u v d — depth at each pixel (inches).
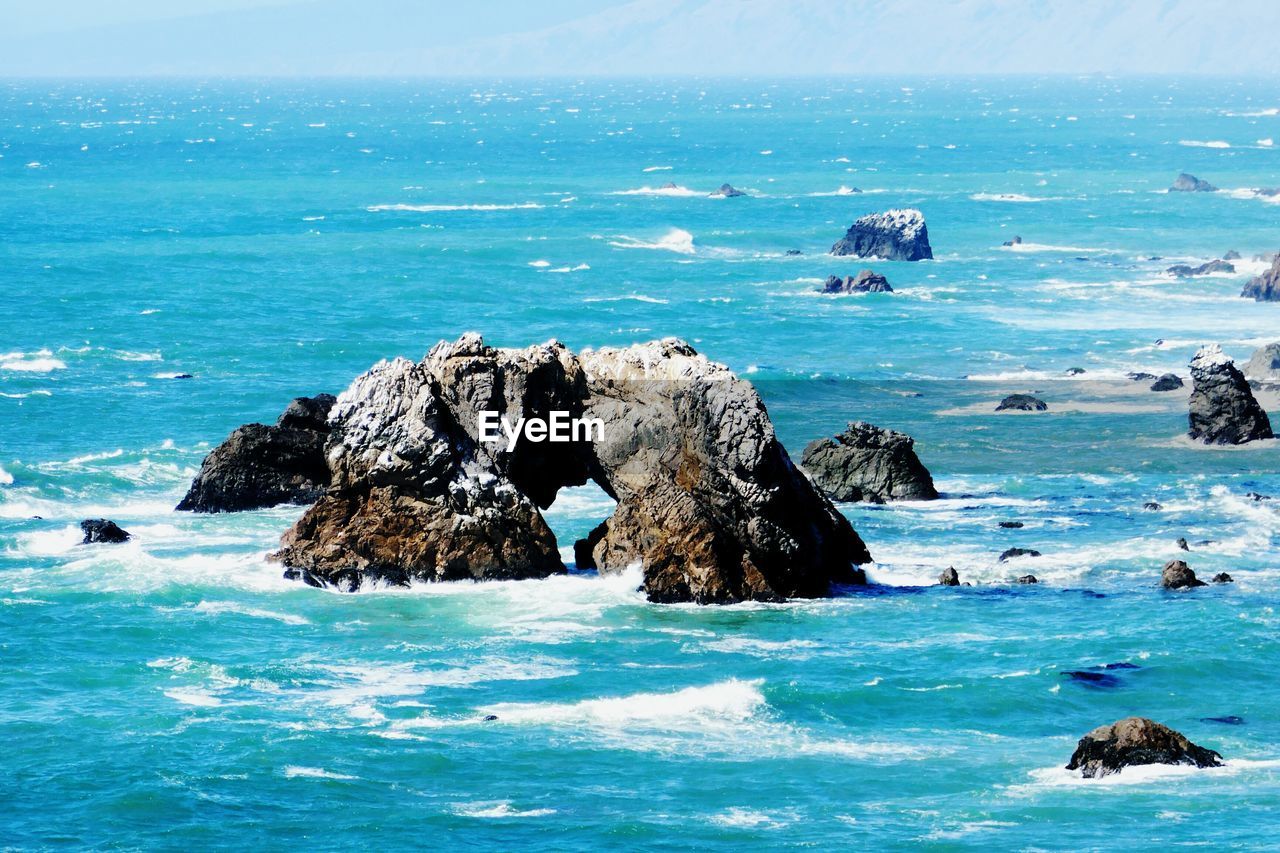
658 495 3449.8
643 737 2625.5
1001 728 2682.1
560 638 3147.1
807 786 2409.0
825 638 3147.1
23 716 2701.8
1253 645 3063.5
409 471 3506.4
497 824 2276.1
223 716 2711.6
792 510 3513.8
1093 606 3351.4
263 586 3489.2
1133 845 2135.8
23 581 3499.0
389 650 3078.2
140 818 2301.9
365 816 2309.3
